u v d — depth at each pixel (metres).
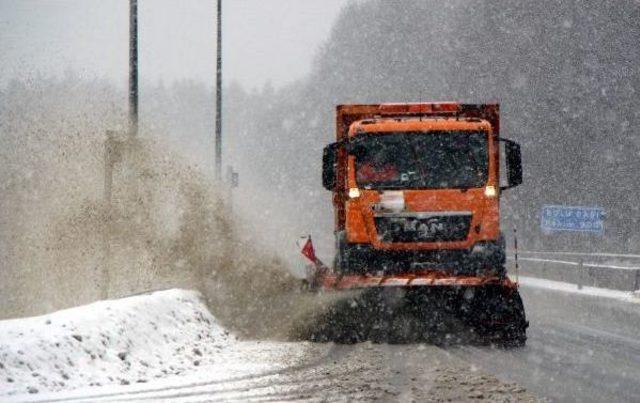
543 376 29.58
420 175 42.41
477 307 38.81
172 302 39.31
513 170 43.50
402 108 46.62
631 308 55.97
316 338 40.09
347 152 43.06
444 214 41.91
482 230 42.03
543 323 50.22
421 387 26.36
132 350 30.83
